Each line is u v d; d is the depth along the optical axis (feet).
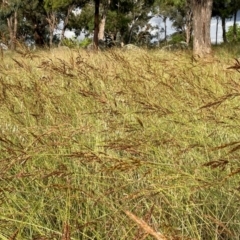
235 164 9.20
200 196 8.91
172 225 7.64
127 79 17.08
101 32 131.54
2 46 20.56
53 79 17.42
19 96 14.82
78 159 9.12
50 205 8.20
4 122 12.89
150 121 11.98
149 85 16.22
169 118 12.37
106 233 7.48
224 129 11.45
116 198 7.91
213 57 22.08
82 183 8.62
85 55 26.96
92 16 137.39
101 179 9.05
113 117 12.76
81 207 8.36
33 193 8.46
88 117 12.91
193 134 11.74
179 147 10.02
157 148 9.72
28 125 12.93
